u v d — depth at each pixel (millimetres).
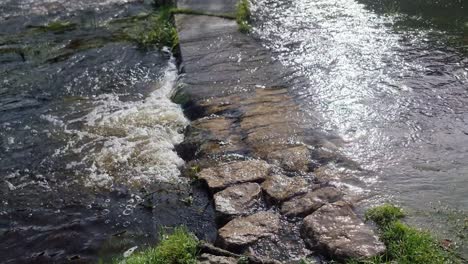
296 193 5172
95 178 5895
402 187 5145
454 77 7141
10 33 9555
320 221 4691
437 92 6801
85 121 6926
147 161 6090
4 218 5441
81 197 5656
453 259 4188
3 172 6098
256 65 7809
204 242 4598
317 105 6699
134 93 7562
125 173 5930
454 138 5891
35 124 6930
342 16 9234
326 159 5672
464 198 4934
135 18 10078
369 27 8750
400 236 4418
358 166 5512
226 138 6199
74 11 10484
